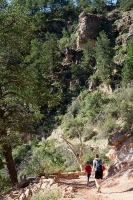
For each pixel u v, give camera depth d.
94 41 79.19
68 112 57.19
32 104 18.58
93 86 62.88
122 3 95.75
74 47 79.94
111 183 13.62
